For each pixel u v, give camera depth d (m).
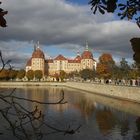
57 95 107.44
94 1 4.80
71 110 61.44
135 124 44.59
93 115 54.69
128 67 109.62
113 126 43.25
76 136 35.81
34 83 199.25
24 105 58.38
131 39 4.24
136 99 75.25
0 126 29.14
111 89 96.25
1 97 5.18
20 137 5.16
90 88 125.38
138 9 4.93
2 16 4.25
